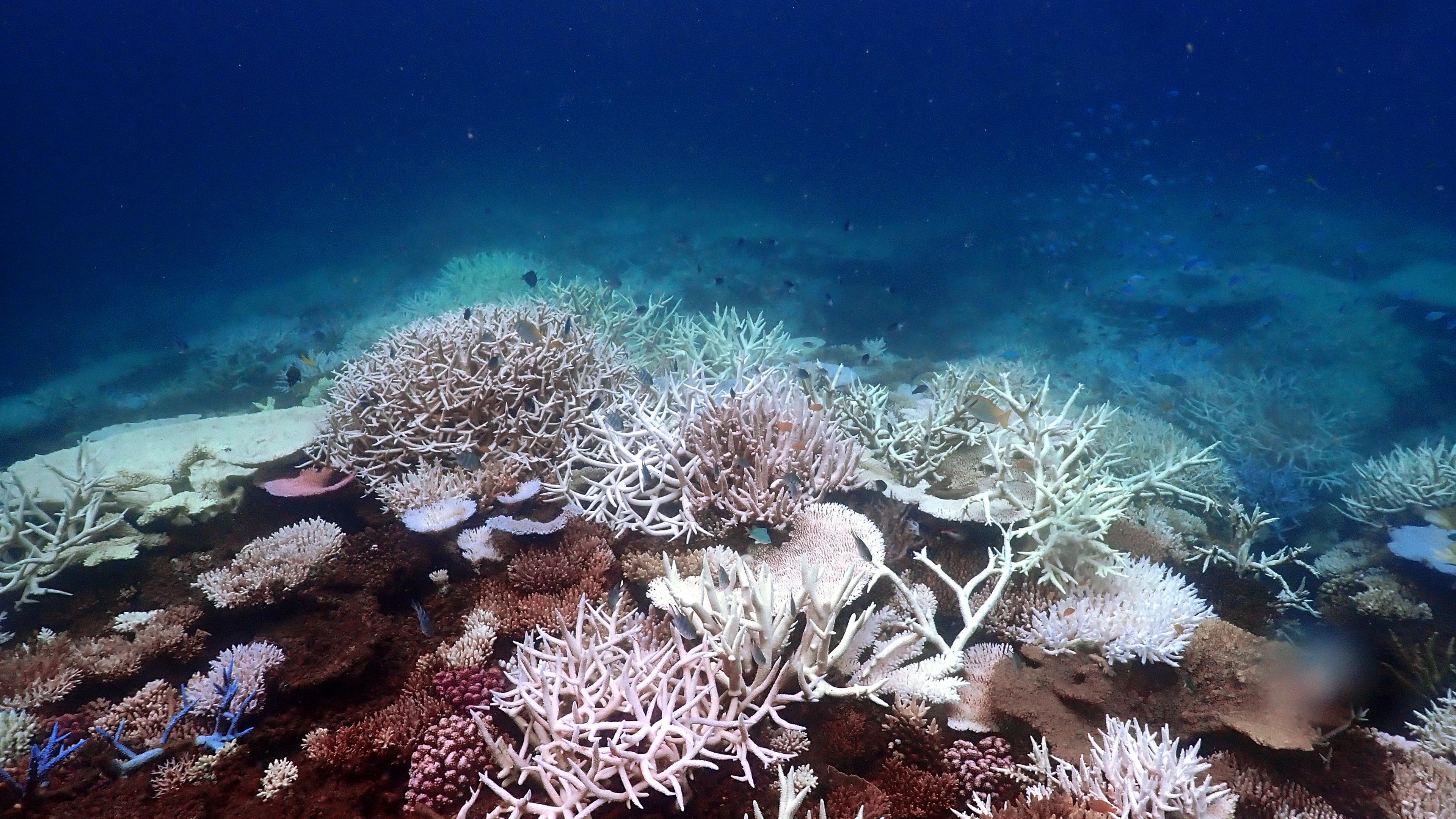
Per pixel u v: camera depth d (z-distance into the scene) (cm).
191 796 338
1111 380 1386
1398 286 1894
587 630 404
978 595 457
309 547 474
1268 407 1204
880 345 1367
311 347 1592
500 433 559
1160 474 532
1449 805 350
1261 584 579
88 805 332
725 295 1928
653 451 516
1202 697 381
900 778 356
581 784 306
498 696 347
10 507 505
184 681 418
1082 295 2061
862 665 390
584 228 3180
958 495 527
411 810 324
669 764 324
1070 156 6122
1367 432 1312
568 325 624
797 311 1925
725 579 382
